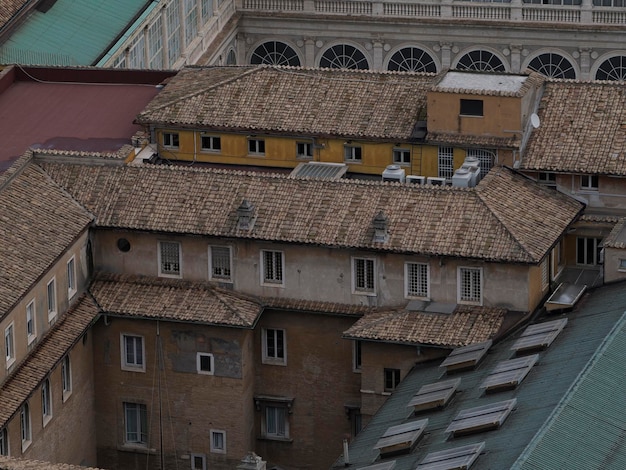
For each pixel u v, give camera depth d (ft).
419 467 558.56
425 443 582.76
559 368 602.03
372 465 579.48
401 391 636.89
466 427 574.97
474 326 654.94
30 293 648.79
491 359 634.84
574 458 545.85
